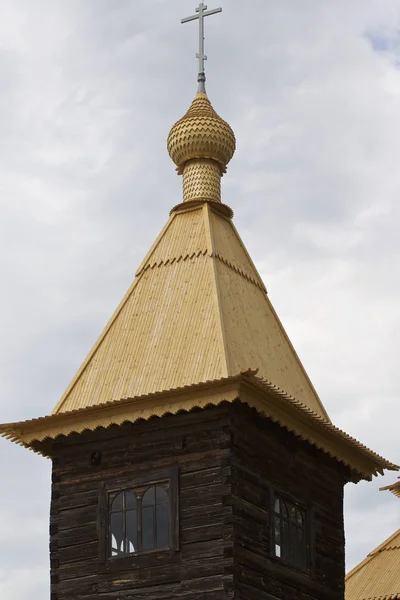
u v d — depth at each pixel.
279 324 34.53
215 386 29.53
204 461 29.95
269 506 30.64
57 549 30.97
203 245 33.72
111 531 30.58
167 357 31.56
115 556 30.28
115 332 33.06
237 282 33.75
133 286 33.94
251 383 29.36
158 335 32.28
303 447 32.50
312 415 31.34
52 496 31.47
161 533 29.97
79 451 31.56
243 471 30.08
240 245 35.03
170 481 30.16
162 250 34.31
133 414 30.45
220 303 32.25
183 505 29.86
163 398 30.17
